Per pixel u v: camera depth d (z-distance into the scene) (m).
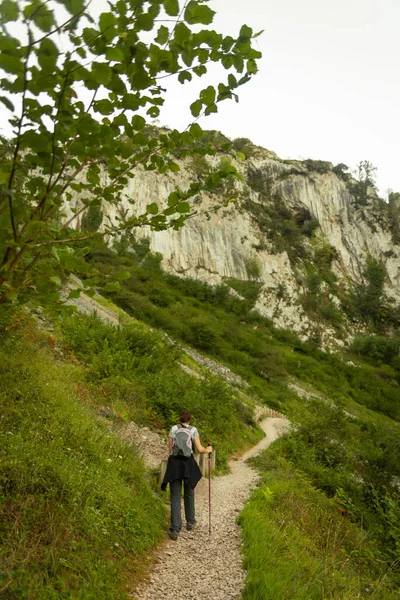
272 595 3.73
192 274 89.31
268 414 32.78
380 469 12.62
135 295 53.19
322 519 7.60
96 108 2.31
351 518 9.17
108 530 4.51
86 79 2.03
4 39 1.74
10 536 3.48
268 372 54.03
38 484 4.25
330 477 11.15
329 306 100.00
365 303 107.00
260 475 10.17
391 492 11.55
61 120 2.04
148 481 6.85
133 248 80.69
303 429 14.44
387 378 81.50
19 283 2.40
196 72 2.39
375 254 120.19
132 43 2.12
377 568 7.02
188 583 4.27
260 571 4.18
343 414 15.09
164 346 19.09
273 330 85.56
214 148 2.76
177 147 2.73
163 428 11.07
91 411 8.34
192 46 2.24
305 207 122.56
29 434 5.23
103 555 4.05
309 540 6.08
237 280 92.69
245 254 96.38
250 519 5.80
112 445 6.77
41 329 12.29
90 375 11.29
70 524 4.05
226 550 5.14
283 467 11.19
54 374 8.75
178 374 17.33
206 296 83.56
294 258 106.00
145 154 2.75
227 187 103.88
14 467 4.18
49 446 5.22
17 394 6.20
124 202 77.44
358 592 4.71
